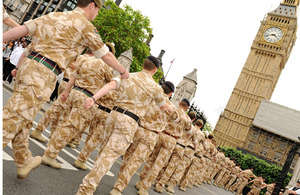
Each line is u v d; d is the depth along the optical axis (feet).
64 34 7.03
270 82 261.65
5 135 6.64
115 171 19.60
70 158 15.02
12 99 6.70
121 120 9.86
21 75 6.81
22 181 8.35
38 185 8.72
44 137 16.98
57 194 8.75
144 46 104.37
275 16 272.72
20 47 34.32
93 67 12.13
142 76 10.68
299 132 240.94
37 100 6.88
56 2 195.93
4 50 35.42
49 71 7.00
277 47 265.13
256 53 272.10
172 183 22.57
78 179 11.66
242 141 255.09
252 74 268.21
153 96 10.73
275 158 243.60
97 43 7.48
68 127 11.45
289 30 265.13
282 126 247.29
